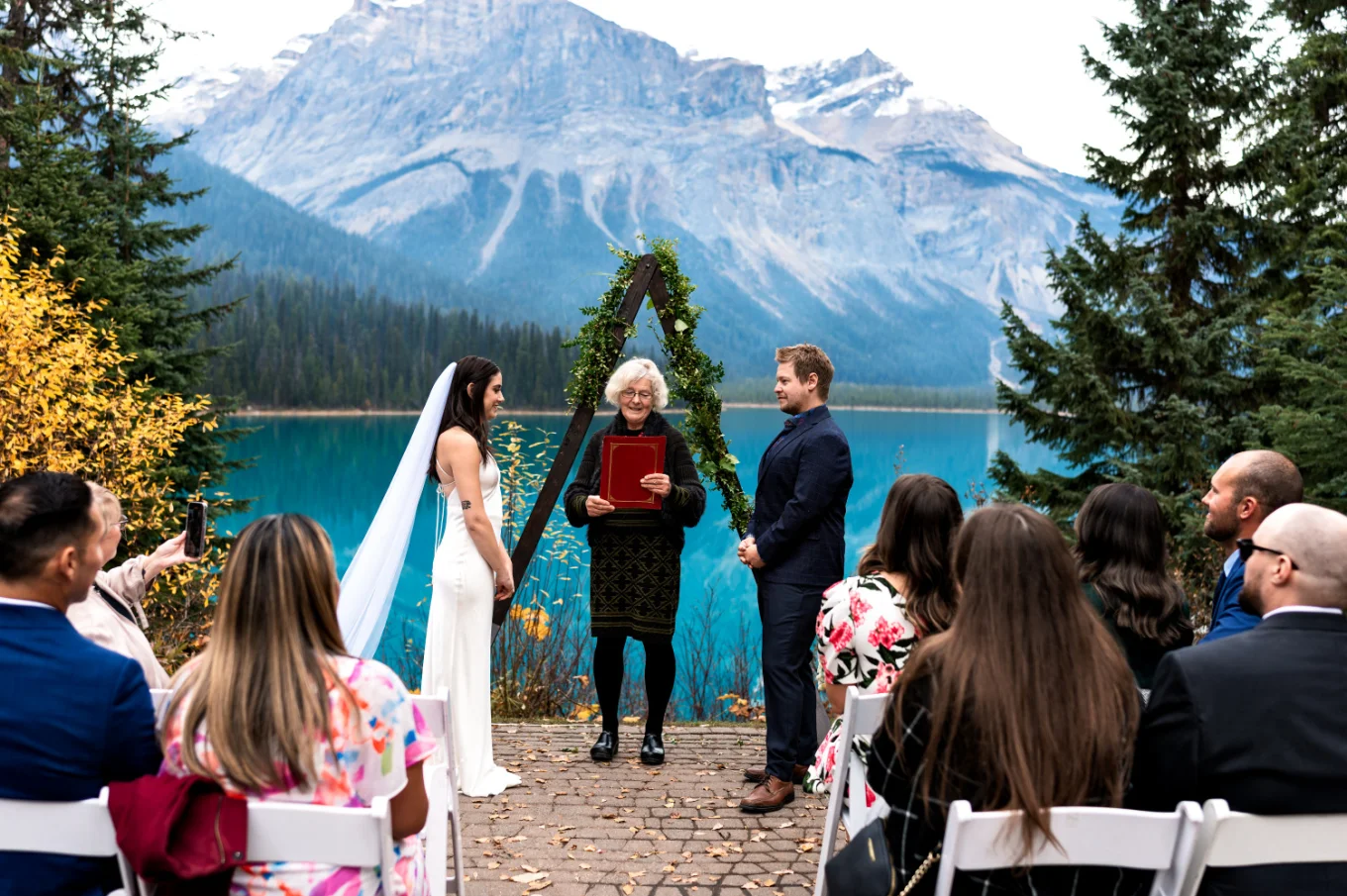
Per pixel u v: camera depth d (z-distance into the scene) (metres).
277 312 100.56
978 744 1.65
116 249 11.89
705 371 4.90
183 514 10.32
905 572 2.71
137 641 2.67
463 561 3.85
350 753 1.74
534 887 3.00
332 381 85.94
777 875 3.11
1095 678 1.67
